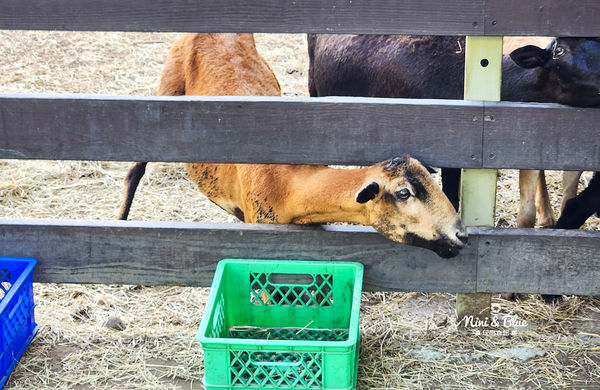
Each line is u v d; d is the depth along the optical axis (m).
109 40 8.14
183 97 3.72
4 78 7.23
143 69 7.53
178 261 4.00
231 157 3.78
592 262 3.87
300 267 3.89
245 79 4.51
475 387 3.67
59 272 4.05
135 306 4.36
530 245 3.86
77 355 3.91
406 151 3.72
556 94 4.07
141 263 4.02
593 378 3.73
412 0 3.50
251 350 3.36
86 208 5.43
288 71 7.46
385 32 3.56
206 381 3.44
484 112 3.64
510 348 3.94
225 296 3.95
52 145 3.79
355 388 3.65
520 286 3.95
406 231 3.61
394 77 4.99
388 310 4.30
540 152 3.70
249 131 3.73
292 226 3.95
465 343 3.98
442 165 3.74
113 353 3.93
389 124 3.68
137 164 5.01
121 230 3.95
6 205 5.46
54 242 3.99
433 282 3.97
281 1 3.54
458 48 4.75
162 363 3.87
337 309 3.95
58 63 7.59
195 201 5.52
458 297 4.05
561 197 5.56
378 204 3.61
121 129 3.75
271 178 3.98
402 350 3.94
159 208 5.42
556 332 4.08
